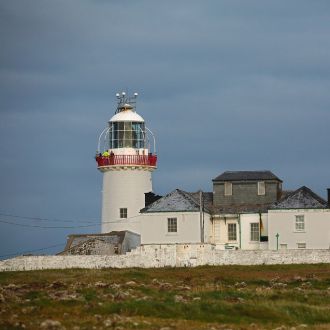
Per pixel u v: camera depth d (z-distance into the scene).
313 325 118.94
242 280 168.88
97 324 112.50
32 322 113.19
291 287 158.38
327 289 153.88
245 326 116.75
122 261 192.75
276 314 123.94
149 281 167.38
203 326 114.19
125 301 127.00
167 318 119.75
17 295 135.12
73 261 192.00
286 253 190.75
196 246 193.50
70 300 127.56
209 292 142.12
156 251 193.50
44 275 178.38
